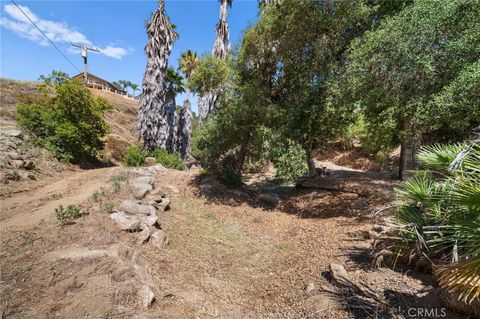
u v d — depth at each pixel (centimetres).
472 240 202
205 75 739
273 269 410
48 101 1237
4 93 1634
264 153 796
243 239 529
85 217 459
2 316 226
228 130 749
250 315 291
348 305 279
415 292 289
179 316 265
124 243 391
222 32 1409
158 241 429
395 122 721
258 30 796
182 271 372
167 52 1384
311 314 277
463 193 209
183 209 650
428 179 326
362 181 954
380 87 588
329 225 584
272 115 742
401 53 516
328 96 686
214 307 301
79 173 1016
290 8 719
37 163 945
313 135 802
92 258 320
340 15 684
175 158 1375
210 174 912
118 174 873
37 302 248
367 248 425
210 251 458
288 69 829
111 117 2323
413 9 517
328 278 348
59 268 299
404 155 967
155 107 1377
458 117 505
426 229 300
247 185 1036
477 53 461
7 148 908
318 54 731
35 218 474
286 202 790
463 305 234
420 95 546
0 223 457
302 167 746
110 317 240
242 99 738
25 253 334
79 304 248
